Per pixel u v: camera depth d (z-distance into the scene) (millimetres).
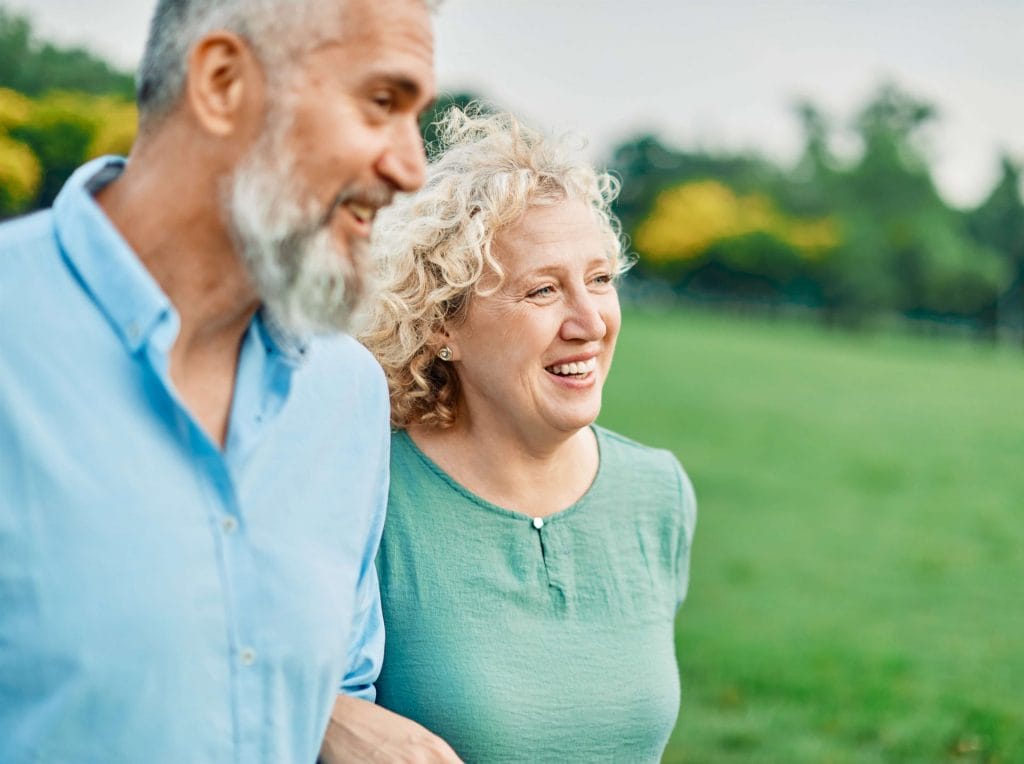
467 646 2076
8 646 1361
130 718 1404
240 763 1491
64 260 1454
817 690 6258
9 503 1359
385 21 1434
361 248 1515
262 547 1531
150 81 1466
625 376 24062
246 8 1407
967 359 40344
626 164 81562
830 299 68312
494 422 2168
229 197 1450
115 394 1432
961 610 8227
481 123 2186
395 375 2180
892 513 11734
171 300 1513
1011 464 15484
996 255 69562
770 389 23453
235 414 1553
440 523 2145
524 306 2070
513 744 2053
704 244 71188
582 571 2188
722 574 8977
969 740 5641
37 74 24453
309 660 1561
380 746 1746
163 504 1431
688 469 13672
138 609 1396
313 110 1422
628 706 2131
